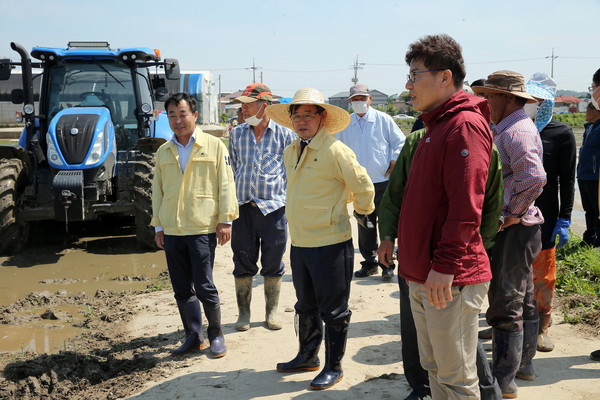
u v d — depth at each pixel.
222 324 5.24
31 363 4.42
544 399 3.61
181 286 4.54
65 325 5.48
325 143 3.87
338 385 3.91
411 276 2.81
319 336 4.13
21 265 7.79
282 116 4.32
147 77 9.69
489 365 3.52
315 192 3.84
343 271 3.86
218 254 8.05
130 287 6.76
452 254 2.58
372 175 6.53
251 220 4.96
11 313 5.86
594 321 4.98
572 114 55.91
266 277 5.05
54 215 8.22
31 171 8.67
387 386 3.86
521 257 3.54
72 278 7.17
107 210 8.44
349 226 3.91
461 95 2.74
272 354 4.51
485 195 2.97
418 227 2.75
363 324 5.12
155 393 3.91
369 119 6.51
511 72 3.58
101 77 9.23
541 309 4.34
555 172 4.11
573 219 10.86
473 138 2.60
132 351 4.69
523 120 3.57
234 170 5.13
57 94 9.12
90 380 4.25
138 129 9.33
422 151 2.76
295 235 3.93
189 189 4.41
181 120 4.37
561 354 4.33
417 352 3.50
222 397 3.79
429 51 2.74
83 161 7.99
